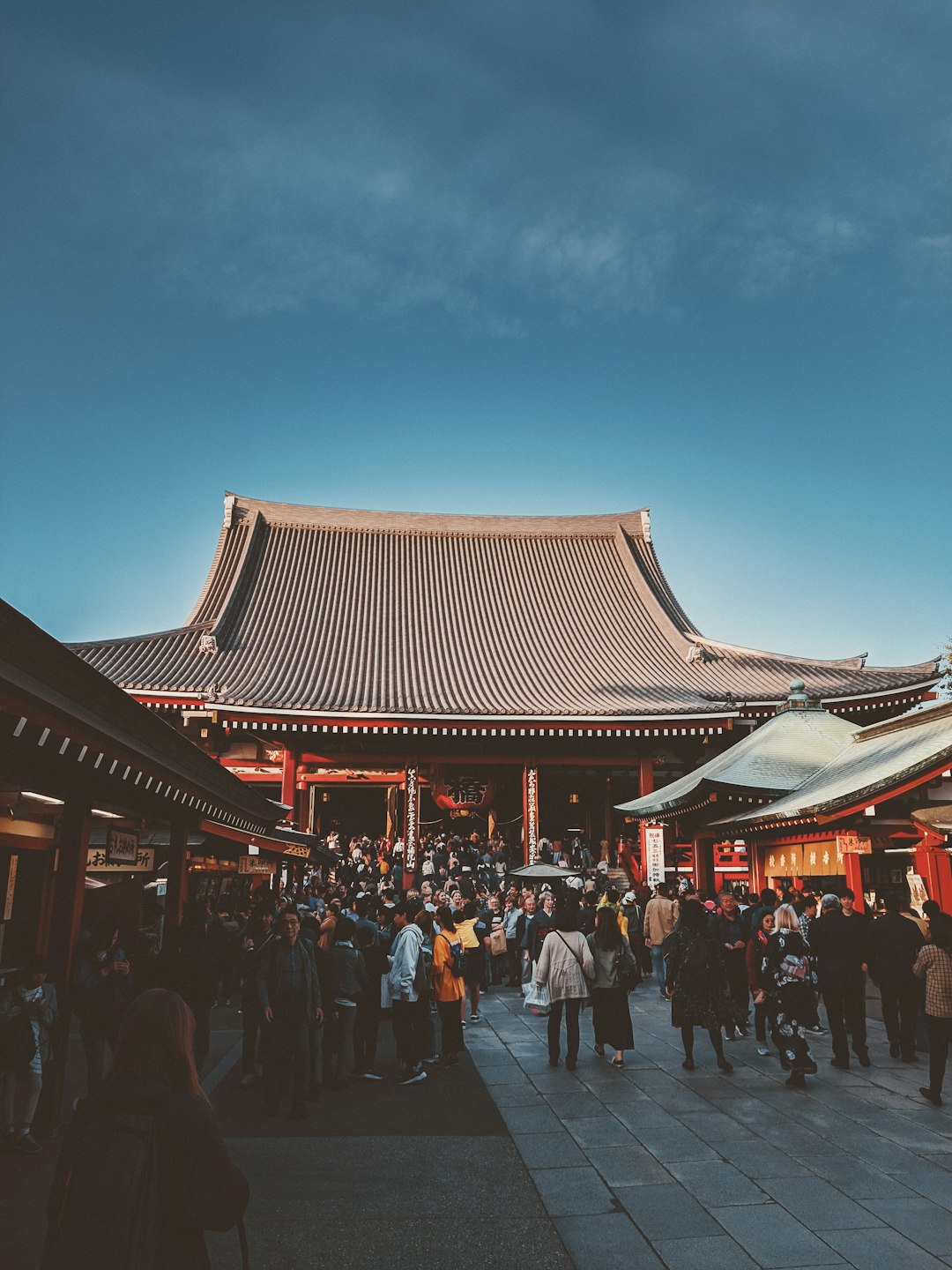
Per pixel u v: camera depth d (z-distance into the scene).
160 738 9.16
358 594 50.97
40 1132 7.91
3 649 5.38
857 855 16.86
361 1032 10.80
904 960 10.77
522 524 57.50
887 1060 10.91
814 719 27.52
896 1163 7.15
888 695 38.12
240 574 48.75
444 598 51.44
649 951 20.08
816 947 10.86
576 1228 5.98
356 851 34.84
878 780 16.12
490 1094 9.70
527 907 19.84
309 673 41.00
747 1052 11.67
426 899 17.97
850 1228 5.93
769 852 21.61
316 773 40.31
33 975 7.82
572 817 49.31
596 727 37.62
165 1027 3.24
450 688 40.91
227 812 14.27
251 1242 5.76
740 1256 5.54
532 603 51.34
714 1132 8.10
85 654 38.78
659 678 42.59
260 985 9.10
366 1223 6.07
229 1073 11.09
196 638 42.72
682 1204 6.38
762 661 43.66
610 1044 11.29
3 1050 7.58
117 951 8.70
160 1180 2.98
